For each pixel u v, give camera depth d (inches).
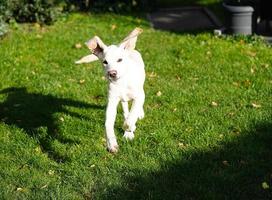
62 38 259.6
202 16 310.5
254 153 158.9
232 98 193.2
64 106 191.8
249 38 249.4
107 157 161.0
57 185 149.9
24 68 224.2
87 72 219.8
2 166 160.1
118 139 168.7
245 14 251.8
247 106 187.3
